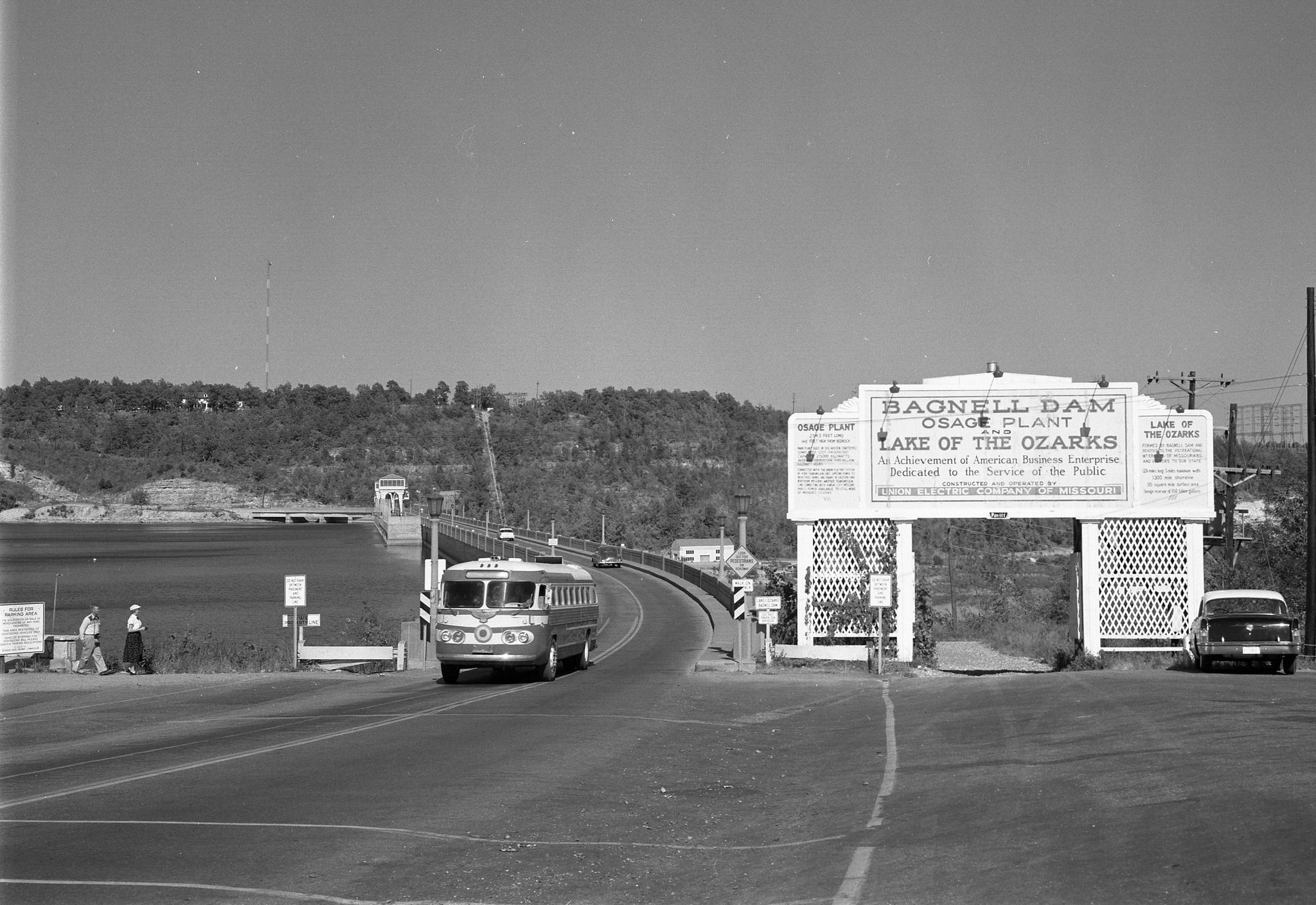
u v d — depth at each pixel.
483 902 8.29
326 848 9.83
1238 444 55.25
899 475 31.55
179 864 9.24
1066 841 9.34
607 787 13.16
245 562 144.88
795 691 25.05
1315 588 33.44
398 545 179.88
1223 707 17.70
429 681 27.73
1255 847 8.63
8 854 9.55
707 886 8.77
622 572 90.50
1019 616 61.28
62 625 66.00
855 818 11.19
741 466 195.25
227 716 20.53
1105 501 31.05
